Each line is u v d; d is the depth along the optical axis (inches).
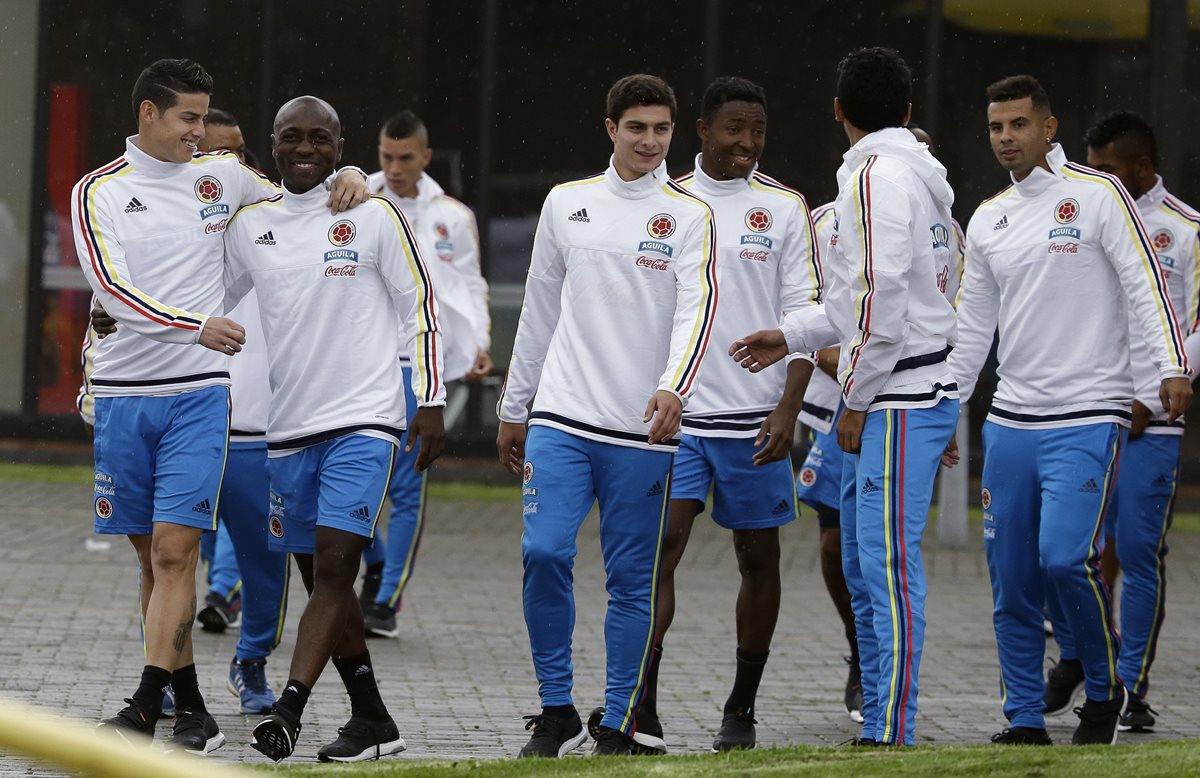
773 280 940.0
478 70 2201.0
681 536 911.7
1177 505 2112.5
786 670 1149.1
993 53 2138.3
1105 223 882.1
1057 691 1019.9
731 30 2176.4
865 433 825.5
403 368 1220.5
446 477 2209.6
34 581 1418.6
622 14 2190.0
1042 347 894.4
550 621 813.2
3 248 2242.9
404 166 1334.9
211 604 1221.1
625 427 812.6
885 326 797.9
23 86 2217.0
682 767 696.4
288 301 834.2
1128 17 2130.9
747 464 911.0
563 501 810.2
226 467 912.9
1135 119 1064.2
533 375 861.2
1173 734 965.2
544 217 838.5
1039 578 900.6
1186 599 1520.7
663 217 815.7
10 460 2192.4
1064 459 883.4
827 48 2167.8
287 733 764.0
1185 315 1058.1
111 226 818.8
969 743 914.7
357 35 2196.1
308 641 789.2
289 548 851.4
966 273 938.7
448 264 1358.3
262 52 2193.7
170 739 828.0
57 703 938.1
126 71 2210.9
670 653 1199.6
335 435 823.1
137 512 837.8
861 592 882.1
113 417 829.2
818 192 2181.3
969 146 2146.9
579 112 2198.6
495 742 884.0
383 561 1269.7
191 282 834.2
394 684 1050.1
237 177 852.6
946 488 1813.5
